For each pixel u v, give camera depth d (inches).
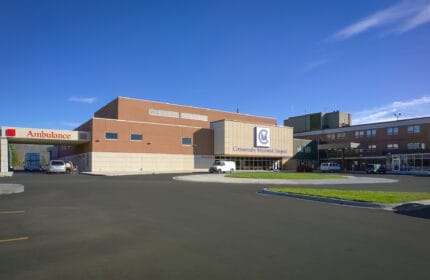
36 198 584.1
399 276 211.2
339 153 3073.3
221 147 2335.1
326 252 262.8
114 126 1978.3
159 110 2405.3
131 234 319.9
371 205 526.9
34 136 1828.2
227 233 326.6
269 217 418.3
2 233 320.2
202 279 204.1
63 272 214.4
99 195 638.5
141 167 2054.6
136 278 205.2
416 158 2183.8
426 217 426.6
